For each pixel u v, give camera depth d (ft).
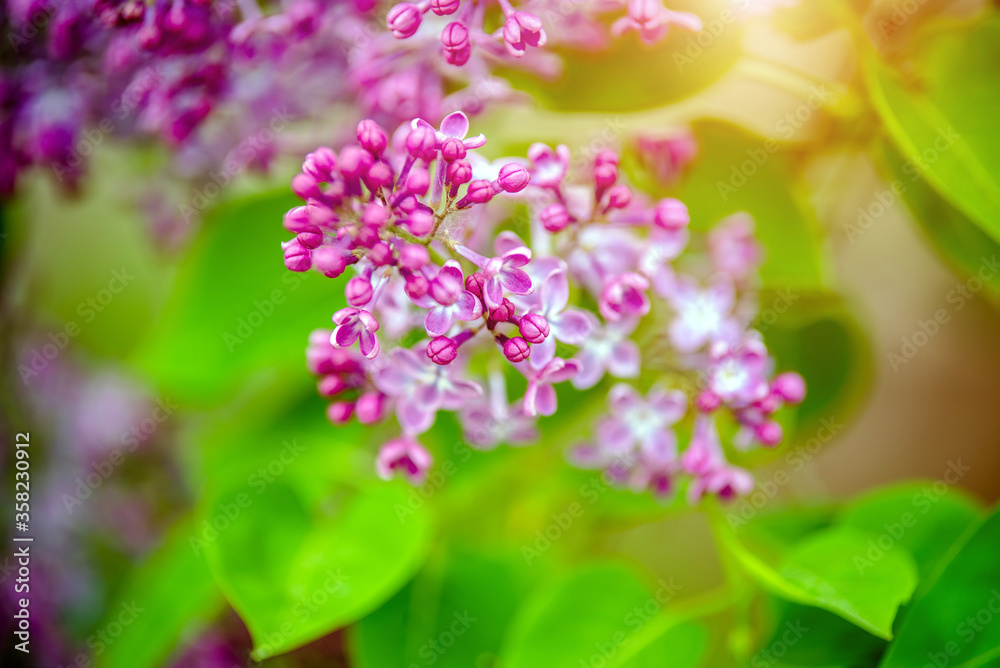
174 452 1.60
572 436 1.34
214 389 1.38
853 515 1.28
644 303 1.16
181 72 1.24
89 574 1.57
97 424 1.59
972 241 1.31
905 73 1.26
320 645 1.39
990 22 1.25
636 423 1.24
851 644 1.22
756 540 1.31
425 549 1.27
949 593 1.18
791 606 1.23
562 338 1.13
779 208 1.29
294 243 1.08
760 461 1.34
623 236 1.20
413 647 1.28
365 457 1.38
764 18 1.26
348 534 1.26
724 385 1.20
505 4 1.12
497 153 1.33
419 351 1.16
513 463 1.33
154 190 1.44
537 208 1.17
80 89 1.31
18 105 1.30
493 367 1.20
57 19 1.25
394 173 1.08
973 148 1.22
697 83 1.24
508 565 1.32
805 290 1.34
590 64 1.24
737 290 1.31
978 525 1.18
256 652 1.18
